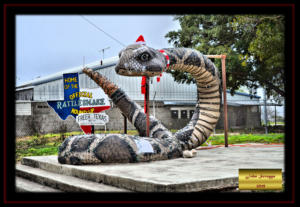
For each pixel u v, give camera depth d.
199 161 6.06
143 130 7.37
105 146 5.78
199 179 4.07
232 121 27.20
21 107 17.09
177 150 6.65
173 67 7.45
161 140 6.54
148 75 6.55
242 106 27.77
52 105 9.52
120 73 6.52
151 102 22.73
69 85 9.54
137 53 6.38
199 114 8.16
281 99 18.89
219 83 8.22
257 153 7.47
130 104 7.64
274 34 13.54
